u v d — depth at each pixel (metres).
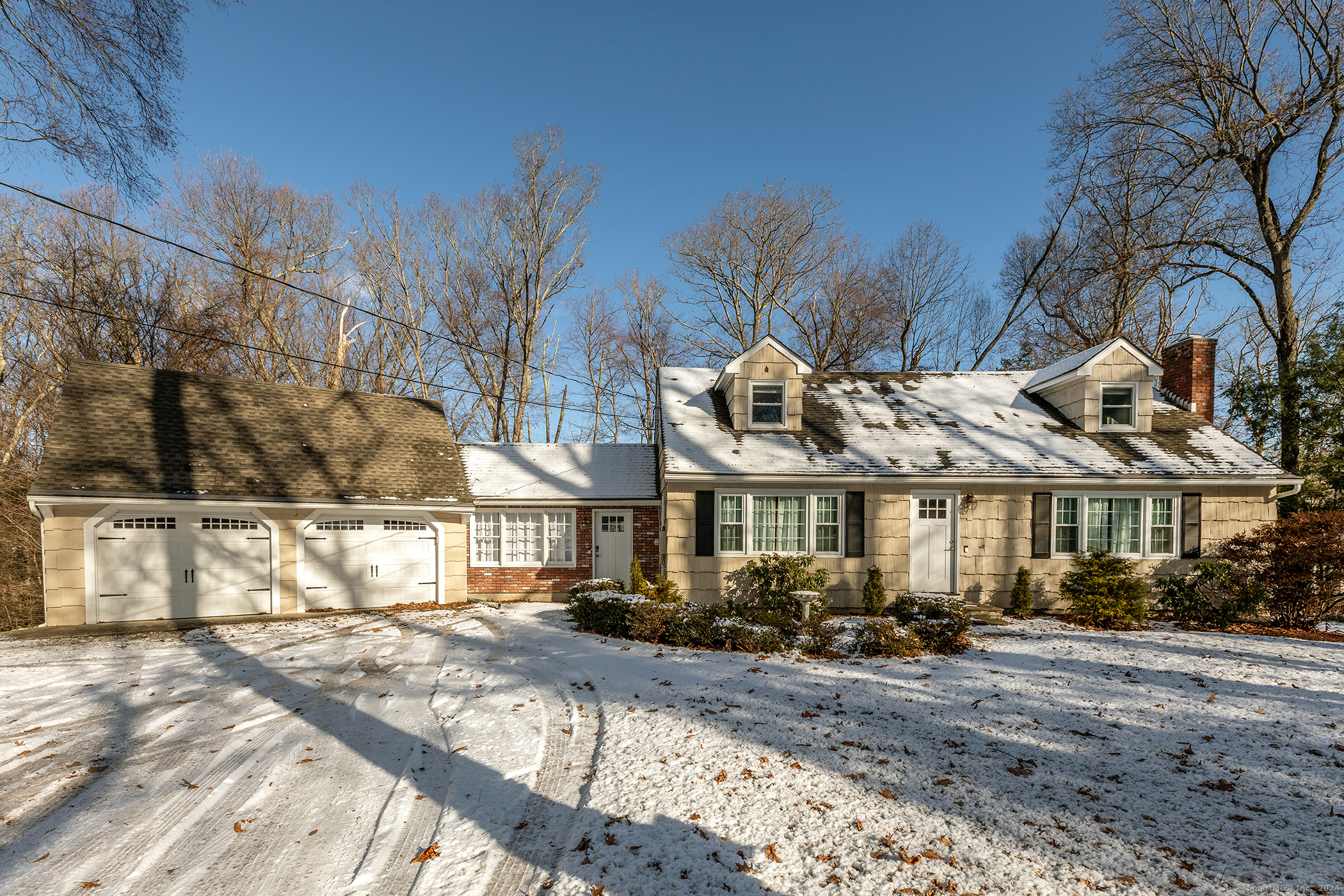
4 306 20.12
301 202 26.28
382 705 7.00
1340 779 4.80
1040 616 13.08
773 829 4.07
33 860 3.99
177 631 11.09
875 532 13.53
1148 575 13.16
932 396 16.62
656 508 17.00
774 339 15.03
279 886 3.68
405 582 14.38
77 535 11.29
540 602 16.31
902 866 3.61
